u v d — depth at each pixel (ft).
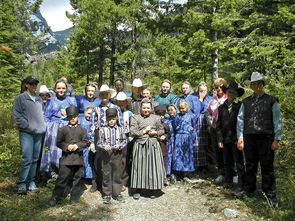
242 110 14.06
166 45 37.83
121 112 16.70
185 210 13.70
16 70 51.29
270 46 24.67
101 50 65.62
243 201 13.97
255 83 13.42
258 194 14.70
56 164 15.44
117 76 67.26
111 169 14.98
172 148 17.92
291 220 11.52
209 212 13.29
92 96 17.69
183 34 32.96
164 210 13.78
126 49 61.41
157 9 33.42
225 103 15.46
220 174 17.13
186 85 19.83
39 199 14.26
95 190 15.97
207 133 19.22
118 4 59.26
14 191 14.90
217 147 17.07
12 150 17.29
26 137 14.52
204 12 30.96
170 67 38.70
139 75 56.80
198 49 30.30
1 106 25.41
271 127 13.17
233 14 28.30
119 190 14.90
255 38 27.32
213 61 31.60
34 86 14.76
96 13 54.75
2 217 12.24
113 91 17.81
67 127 13.98
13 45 47.67
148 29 33.91
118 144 14.71
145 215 13.26
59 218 12.53
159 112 17.13
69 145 13.66
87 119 16.78
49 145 15.67
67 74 73.87
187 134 17.66
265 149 13.26
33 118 14.57
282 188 14.71
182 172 18.19
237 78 30.53
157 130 15.66
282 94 18.42
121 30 59.98
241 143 13.99
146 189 16.47
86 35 60.23
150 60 54.49
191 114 18.21
